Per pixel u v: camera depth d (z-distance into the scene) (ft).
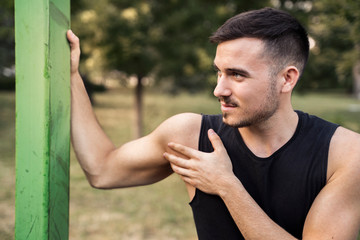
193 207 3.75
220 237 3.63
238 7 16.10
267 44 3.05
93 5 17.08
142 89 22.36
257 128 3.40
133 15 17.03
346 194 3.04
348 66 11.62
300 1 14.48
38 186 2.80
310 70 15.05
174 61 18.78
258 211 3.16
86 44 17.19
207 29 18.02
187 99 73.15
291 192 3.31
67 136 3.16
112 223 11.87
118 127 32.30
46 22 2.72
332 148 3.27
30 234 2.84
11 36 23.12
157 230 11.50
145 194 15.14
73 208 13.10
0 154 20.67
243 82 3.07
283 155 3.34
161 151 3.90
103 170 4.01
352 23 10.26
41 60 2.74
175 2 18.30
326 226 2.98
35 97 2.78
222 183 3.32
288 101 3.37
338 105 66.59
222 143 3.60
